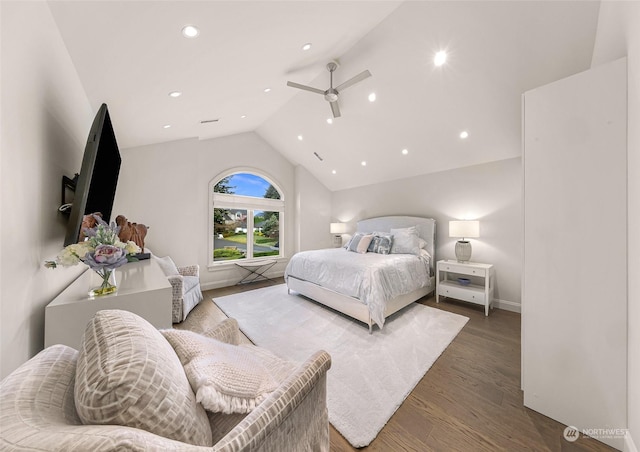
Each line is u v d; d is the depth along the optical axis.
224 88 2.53
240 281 4.82
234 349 1.03
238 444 0.61
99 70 1.69
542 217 1.45
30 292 1.07
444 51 2.36
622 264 1.22
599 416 1.28
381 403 1.57
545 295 1.45
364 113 3.48
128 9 1.24
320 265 3.32
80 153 1.79
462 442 1.30
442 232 3.97
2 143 0.87
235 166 4.80
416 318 2.94
